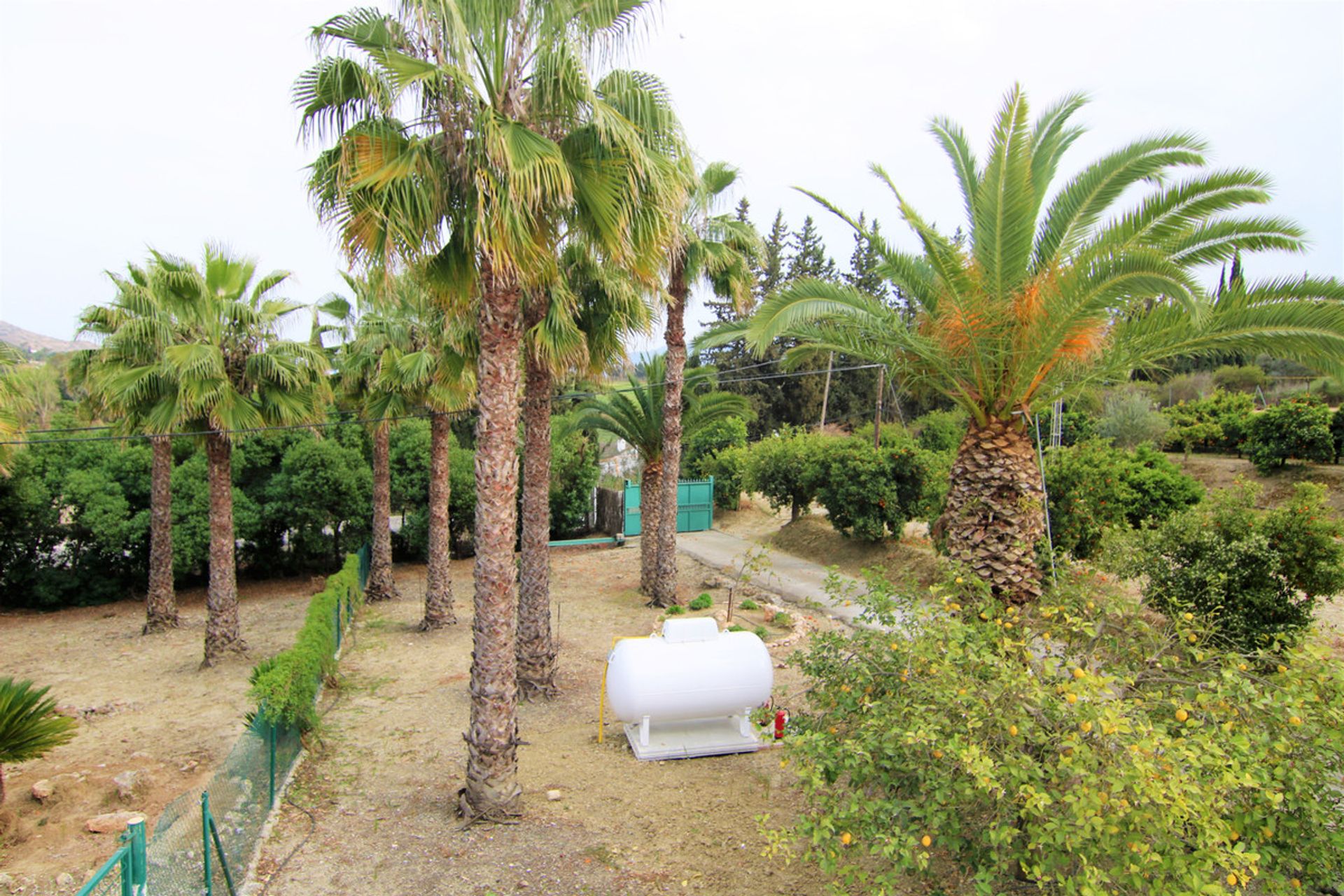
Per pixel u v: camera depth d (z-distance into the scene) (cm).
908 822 463
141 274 1324
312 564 2408
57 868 674
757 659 899
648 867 637
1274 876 437
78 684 1326
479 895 596
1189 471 2609
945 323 897
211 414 1280
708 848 669
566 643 1430
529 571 1127
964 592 659
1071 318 782
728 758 887
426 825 718
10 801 822
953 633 522
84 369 1485
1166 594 1012
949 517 898
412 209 666
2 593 2034
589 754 902
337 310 1716
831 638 663
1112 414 2903
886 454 2042
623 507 2898
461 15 647
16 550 1997
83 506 1992
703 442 3603
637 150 670
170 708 1167
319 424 1461
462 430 3091
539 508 1132
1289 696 446
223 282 1370
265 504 2162
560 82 665
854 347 969
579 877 622
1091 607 610
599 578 2078
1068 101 884
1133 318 841
